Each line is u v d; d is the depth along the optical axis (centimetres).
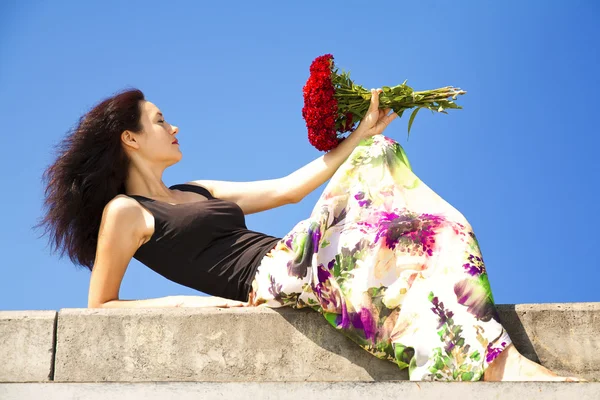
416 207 452
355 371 423
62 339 426
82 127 516
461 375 401
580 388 360
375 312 424
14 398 372
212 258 478
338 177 459
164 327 428
